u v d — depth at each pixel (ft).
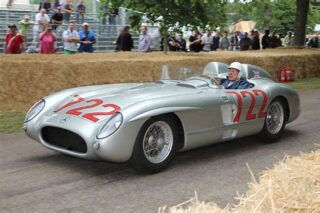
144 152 15.30
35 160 17.51
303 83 48.80
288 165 8.86
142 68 34.47
